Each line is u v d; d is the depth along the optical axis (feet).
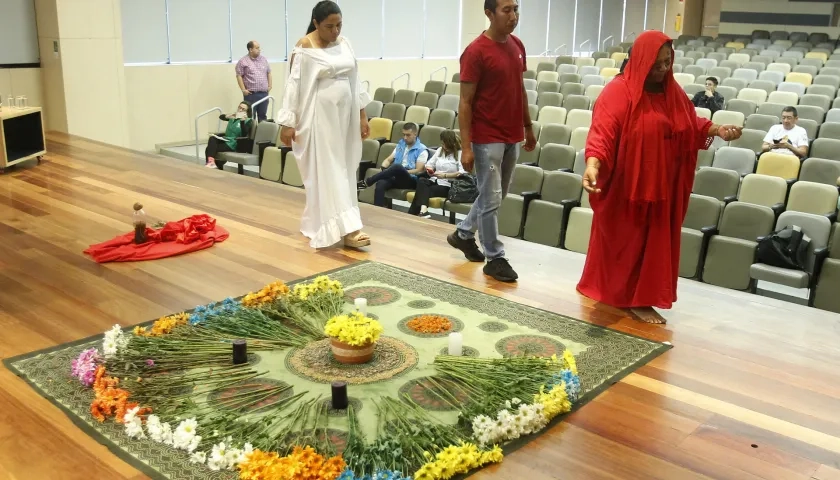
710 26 63.67
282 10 37.19
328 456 7.47
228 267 13.39
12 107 22.36
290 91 14.08
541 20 54.90
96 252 13.75
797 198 18.10
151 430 7.82
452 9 46.52
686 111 10.91
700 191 19.70
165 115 33.09
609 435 8.20
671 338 10.82
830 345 10.71
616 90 10.74
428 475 7.14
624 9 63.98
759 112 28.22
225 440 7.62
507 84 12.26
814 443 8.16
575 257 14.43
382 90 33.58
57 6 28.02
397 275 13.11
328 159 14.30
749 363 10.07
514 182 20.43
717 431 8.34
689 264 16.87
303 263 13.69
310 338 10.33
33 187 19.25
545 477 7.39
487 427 7.81
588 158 10.53
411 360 9.71
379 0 41.60
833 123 24.89
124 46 31.55
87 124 29.76
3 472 7.25
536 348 10.21
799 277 15.42
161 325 10.24
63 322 10.88
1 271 12.99
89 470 7.30
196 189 19.38
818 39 50.70
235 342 9.53
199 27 33.94
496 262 13.05
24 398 8.70
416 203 21.56
